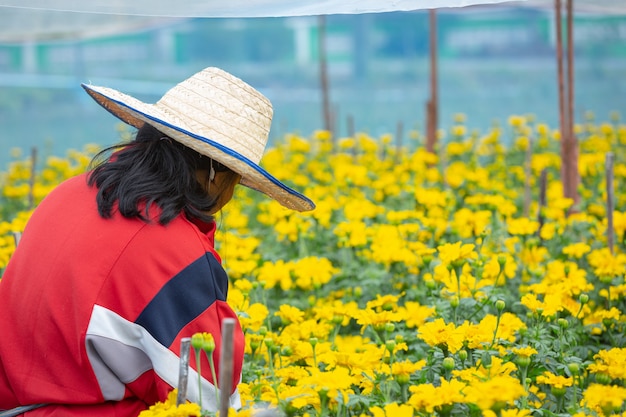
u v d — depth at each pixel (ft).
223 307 8.52
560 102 20.31
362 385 9.52
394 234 15.75
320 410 8.79
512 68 81.00
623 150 31.63
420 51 82.58
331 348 11.32
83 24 20.80
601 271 13.44
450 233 16.89
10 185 29.12
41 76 76.02
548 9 33.19
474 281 12.41
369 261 16.24
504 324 10.45
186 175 8.64
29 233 8.79
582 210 20.11
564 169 20.45
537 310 10.75
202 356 8.32
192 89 9.11
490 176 26.73
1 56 74.90
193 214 8.65
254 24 82.38
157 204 8.47
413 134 34.50
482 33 81.56
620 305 13.32
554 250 17.08
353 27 81.97
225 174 9.06
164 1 10.59
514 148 30.94
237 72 82.79
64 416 8.34
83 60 77.36
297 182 23.61
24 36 23.18
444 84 81.76
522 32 80.69
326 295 15.02
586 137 36.76
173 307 8.27
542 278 14.47
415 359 11.51
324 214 18.02
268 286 13.94
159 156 8.64
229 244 15.87
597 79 77.82
